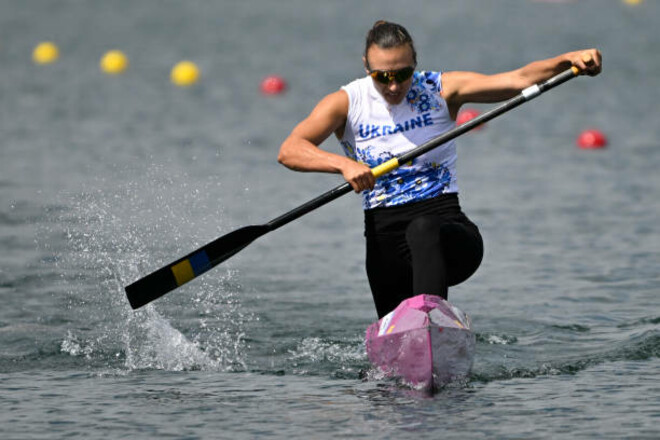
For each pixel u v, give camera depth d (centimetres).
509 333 2181
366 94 1780
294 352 2059
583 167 4566
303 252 3175
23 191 3862
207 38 11094
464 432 1450
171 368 1941
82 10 14738
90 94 7131
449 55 8912
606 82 7494
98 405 1644
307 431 1472
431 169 1791
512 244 3192
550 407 1580
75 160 4566
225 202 3722
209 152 4875
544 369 1848
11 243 3109
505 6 14788
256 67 8612
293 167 1750
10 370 1912
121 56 8688
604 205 3762
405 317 1716
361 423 1507
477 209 3725
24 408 1623
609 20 12438
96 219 3353
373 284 1880
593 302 2477
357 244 3291
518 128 5741
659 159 4722
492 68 7950
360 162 1809
